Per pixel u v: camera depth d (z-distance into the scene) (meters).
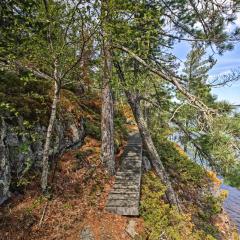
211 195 13.99
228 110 7.92
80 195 8.00
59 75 7.54
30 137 8.05
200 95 9.02
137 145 14.27
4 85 8.51
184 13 10.16
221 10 9.28
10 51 7.40
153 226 7.39
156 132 14.73
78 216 7.11
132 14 7.15
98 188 8.66
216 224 12.91
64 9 6.64
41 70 9.91
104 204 7.95
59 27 6.87
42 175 7.32
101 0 6.21
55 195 7.58
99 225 7.02
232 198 22.25
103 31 6.80
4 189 6.65
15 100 8.25
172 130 11.05
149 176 11.03
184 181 14.38
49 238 6.11
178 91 9.38
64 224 6.66
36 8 6.99
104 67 8.77
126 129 19.31
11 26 7.35
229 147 6.65
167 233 7.26
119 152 12.91
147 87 11.45
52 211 6.95
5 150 6.94
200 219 12.01
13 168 7.21
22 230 6.08
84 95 15.64
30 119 8.30
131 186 8.94
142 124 11.59
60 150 9.42
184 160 16.58
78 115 11.48
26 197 7.12
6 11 7.28
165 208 8.40
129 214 7.62
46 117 9.05
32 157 7.99
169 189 10.99
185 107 9.03
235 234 12.59
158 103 11.77
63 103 10.95
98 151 10.80
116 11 6.35
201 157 9.49
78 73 8.67
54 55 6.85
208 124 7.53
